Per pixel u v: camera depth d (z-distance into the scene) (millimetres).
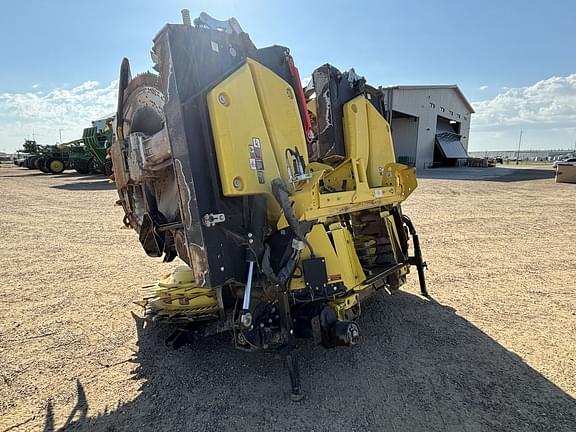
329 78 3152
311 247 2357
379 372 2439
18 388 2355
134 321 3295
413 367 2484
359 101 3352
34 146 30766
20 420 2062
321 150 3238
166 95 1987
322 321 2260
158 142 2262
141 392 2295
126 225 3344
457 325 3076
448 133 39719
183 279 2906
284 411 2084
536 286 3924
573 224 7164
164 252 2861
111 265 5023
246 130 2102
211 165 1992
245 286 2133
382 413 2051
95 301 3764
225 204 2057
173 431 1959
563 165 16531
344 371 2457
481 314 3277
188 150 1926
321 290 2375
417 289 3912
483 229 6816
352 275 2631
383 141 3688
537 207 9336
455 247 5543
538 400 2125
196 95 1959
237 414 2072
